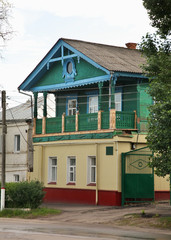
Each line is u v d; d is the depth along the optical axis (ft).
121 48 104.01
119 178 81.41
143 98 86.63
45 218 69.46
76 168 90.84
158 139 54.44
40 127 101.30
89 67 89.86
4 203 76.74
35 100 104.01
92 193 86.07
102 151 84.99
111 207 79.20
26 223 63.16
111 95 82.69
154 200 83.41
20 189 77.00
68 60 95.20
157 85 56.18
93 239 44.62
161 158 55.47
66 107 105.50
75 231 52.34
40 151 99.91
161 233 51.88
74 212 74.59
